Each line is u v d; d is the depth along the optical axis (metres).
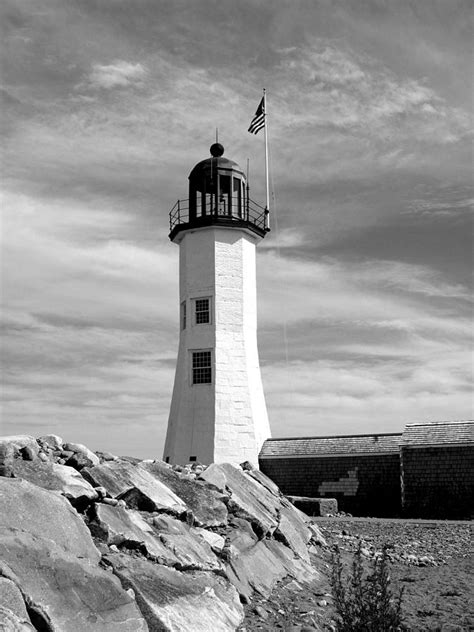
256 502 15.90
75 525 8.98
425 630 11.05
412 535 23.23
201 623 8.91
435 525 26.27
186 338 38.25
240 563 11.91
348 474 34.59
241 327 38.12
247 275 39.06
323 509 31.53
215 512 13.45
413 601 13.22
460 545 21.14
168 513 11.80
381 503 33.59
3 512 8.21
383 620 9.23
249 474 19.08
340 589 10.02
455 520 29.78
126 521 10.27
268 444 37.12
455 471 31.88
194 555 10.79
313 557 16.05
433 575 15.98
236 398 36.88
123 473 12.02
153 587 8.91
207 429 36.31
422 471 32.50
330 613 11.47
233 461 35.91
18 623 6.58
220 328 37.66
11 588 6.89
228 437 36.16
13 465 10.08
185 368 37.88
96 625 7.41
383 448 34.31
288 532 15.59
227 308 37.97
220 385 36.84
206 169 39.09
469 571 16.59
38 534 8.25
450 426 33.34
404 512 32.34
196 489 13.93
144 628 7.98
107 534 9.52
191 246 39.03
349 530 24.28
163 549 10.18
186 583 9.70
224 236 38.62
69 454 11.86
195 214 39.34
